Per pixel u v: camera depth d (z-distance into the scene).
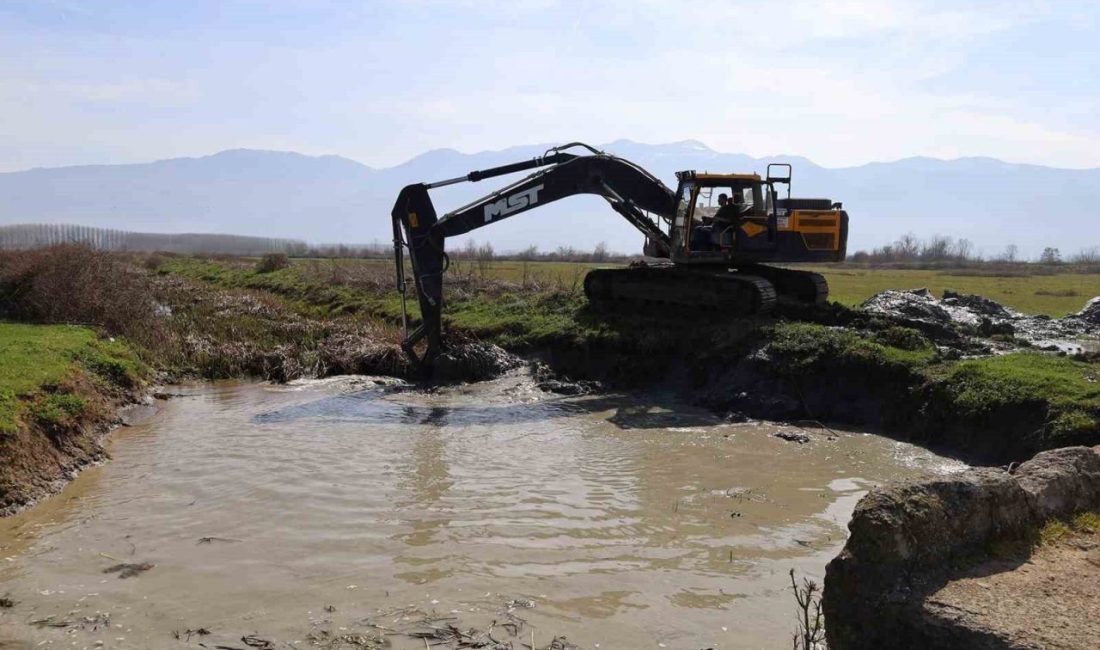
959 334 16.06
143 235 143.88
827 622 5.24
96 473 10.72
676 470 10.83
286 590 7.16
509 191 17.56
